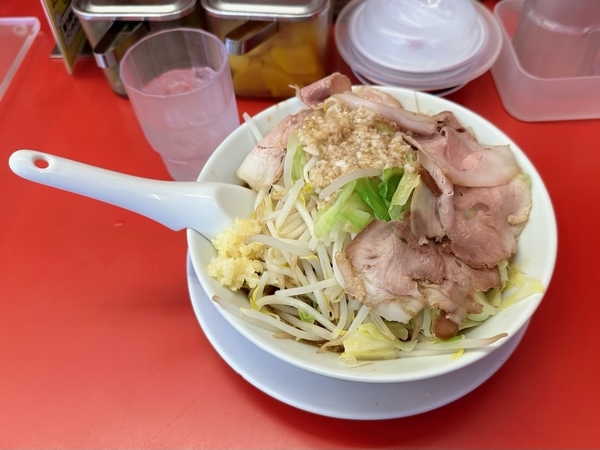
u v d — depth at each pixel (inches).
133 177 10.9
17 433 11.0
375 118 11.4
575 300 12.2
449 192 10.8
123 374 11.7
